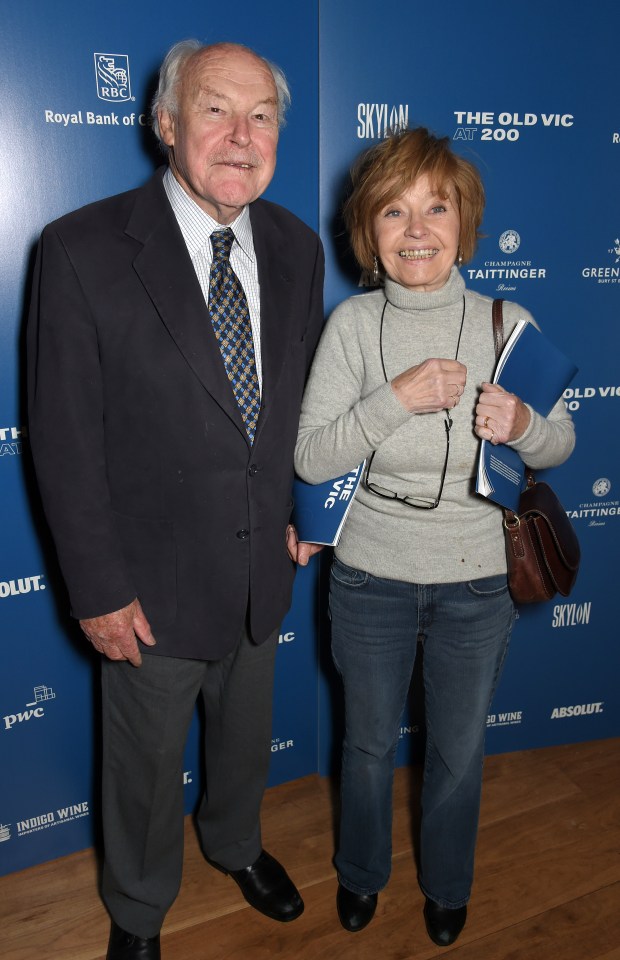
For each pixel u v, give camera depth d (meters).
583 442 2.01
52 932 1.70
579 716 2.26
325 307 1.80
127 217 1.27
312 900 1.76
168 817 1.54
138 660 1.38
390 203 1.31
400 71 1.67
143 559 1.35
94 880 1.84
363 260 1.43
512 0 1.67
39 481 1.27
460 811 1.55
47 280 1.22
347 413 1.35
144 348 1.24
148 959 1.60
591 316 1.92
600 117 1.79
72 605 1.32
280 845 1.92
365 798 1.57
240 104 1.18
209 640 1.40
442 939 1.63
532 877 1.80
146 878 1.56
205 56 1.18
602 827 1.95
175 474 1.31
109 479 1.33
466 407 1.35
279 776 2.13
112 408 1.28
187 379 1.26
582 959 1.60
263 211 1.44
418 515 1.38
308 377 1.55
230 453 1.32
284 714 2.07
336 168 1.70
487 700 1.48
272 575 1.45
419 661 2.09
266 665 1.57
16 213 1.49
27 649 1.74
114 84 1.49
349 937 1.66
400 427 1.35
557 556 1.41
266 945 1.65
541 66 1.73
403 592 1.42
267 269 1.38
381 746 1.53
